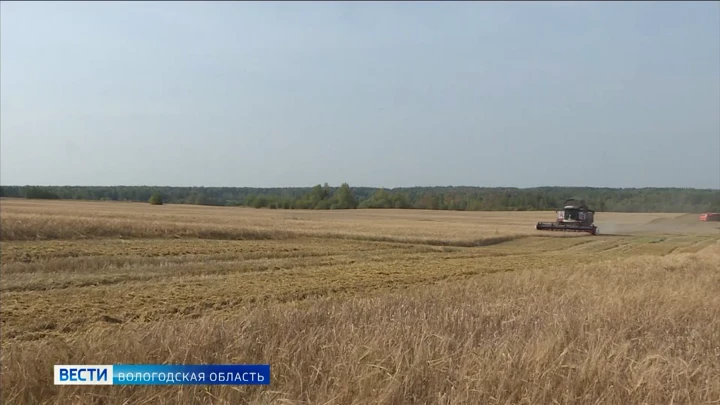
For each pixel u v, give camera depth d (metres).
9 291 13.18
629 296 9.30
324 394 4.36
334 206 119.88
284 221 51.72
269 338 5.75
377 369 4.63
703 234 52.94
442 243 35.56
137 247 23.39
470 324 6.82
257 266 19.66
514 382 4.61
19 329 9.36
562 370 4.93
